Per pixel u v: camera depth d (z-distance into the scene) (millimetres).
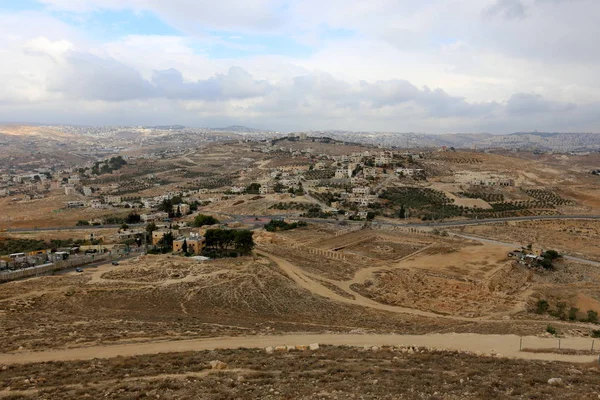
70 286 92000
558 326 78188
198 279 99875
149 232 189250
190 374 39344
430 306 105125
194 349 50312
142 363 42719
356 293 110188
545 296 121000
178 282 96688
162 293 89062
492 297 115188
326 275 125250
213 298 88688
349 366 41875
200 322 69188
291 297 95312
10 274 110500
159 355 46500
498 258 163375
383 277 129750
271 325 70688
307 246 171625
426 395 33844
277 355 46688
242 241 143250
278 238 178375
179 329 61500
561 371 41906
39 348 49125
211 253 143250
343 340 57375
